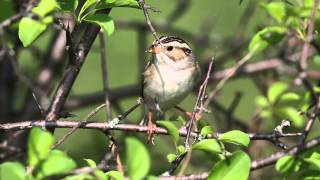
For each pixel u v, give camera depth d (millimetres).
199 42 16203
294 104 8539
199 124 8836
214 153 7461
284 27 7797
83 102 15211
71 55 9352
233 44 15711
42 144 6266
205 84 7691
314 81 10977
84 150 14391
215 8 18766
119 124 8938
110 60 17875
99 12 9156
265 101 7242
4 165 6113
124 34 17922
